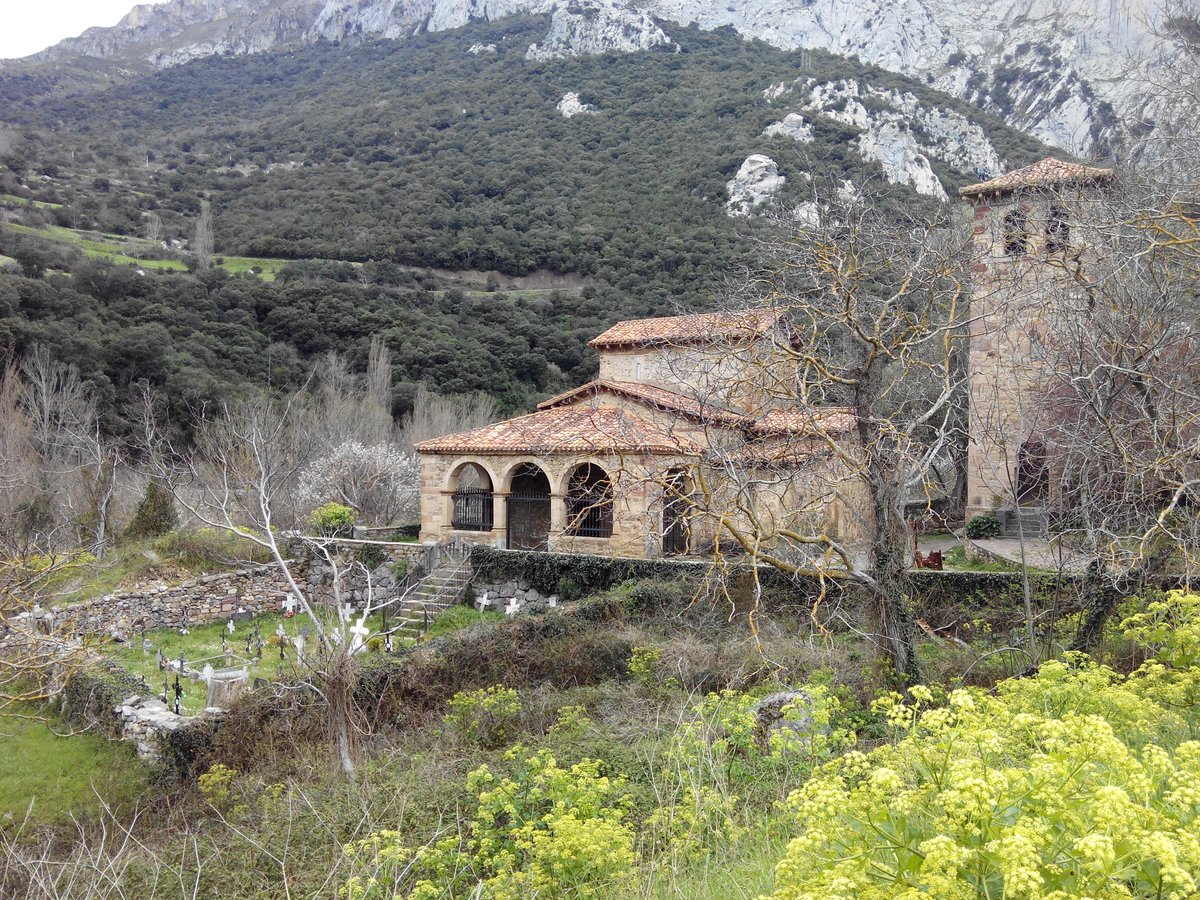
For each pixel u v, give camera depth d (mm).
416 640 22109
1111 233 13156
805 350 13727
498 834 8438
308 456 36938
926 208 29438
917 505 24547
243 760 14703
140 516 29547
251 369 52875
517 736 14070
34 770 15477
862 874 3652
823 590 12516
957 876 3387
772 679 13875
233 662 21531
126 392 44719
